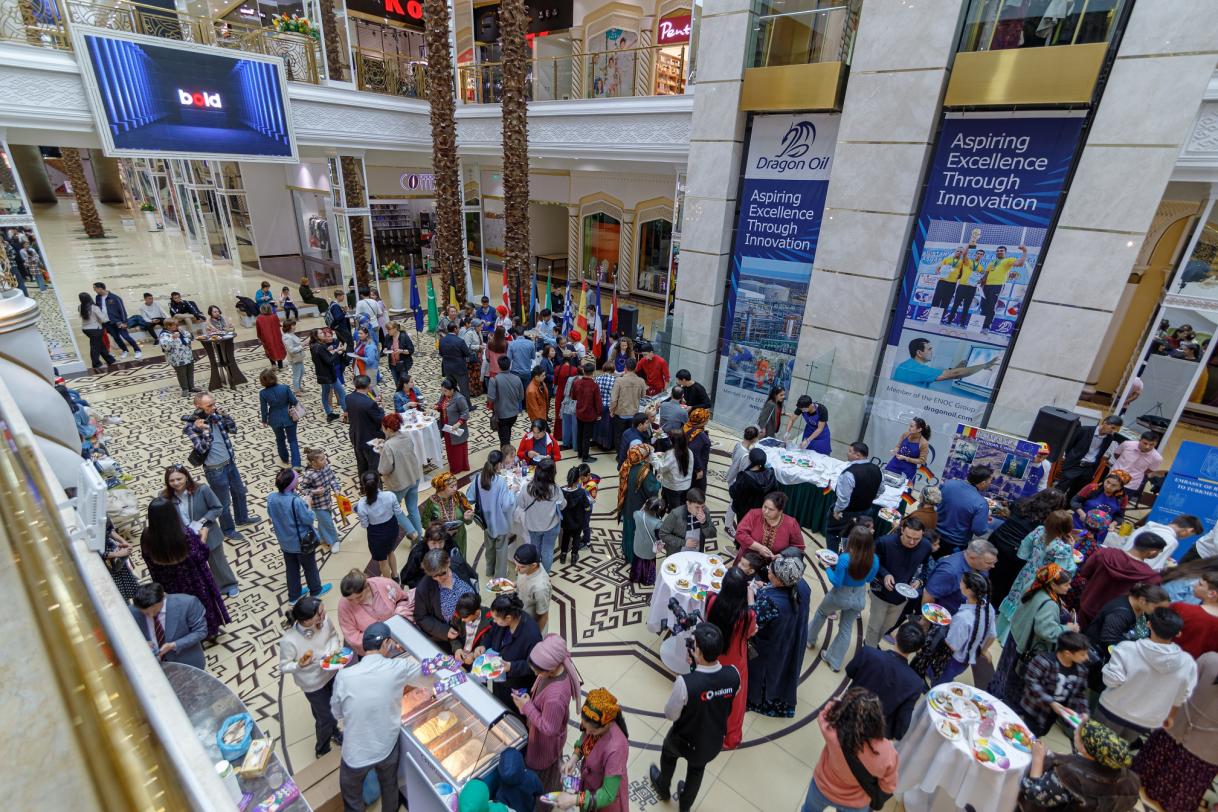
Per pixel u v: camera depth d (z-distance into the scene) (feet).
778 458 22.77
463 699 10.87
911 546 14.84
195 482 16.80
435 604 13.74
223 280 61.72
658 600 15.46
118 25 32.89
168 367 38.24
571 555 20.43
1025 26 21.50
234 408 32.24
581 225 65.21
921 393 26.61
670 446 21.39
